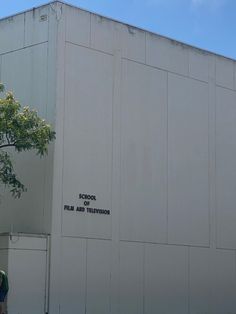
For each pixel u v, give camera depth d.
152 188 22.59
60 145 20.19
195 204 23.94
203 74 24.91
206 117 24.78
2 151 19.95
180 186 23.50
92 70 21.36
